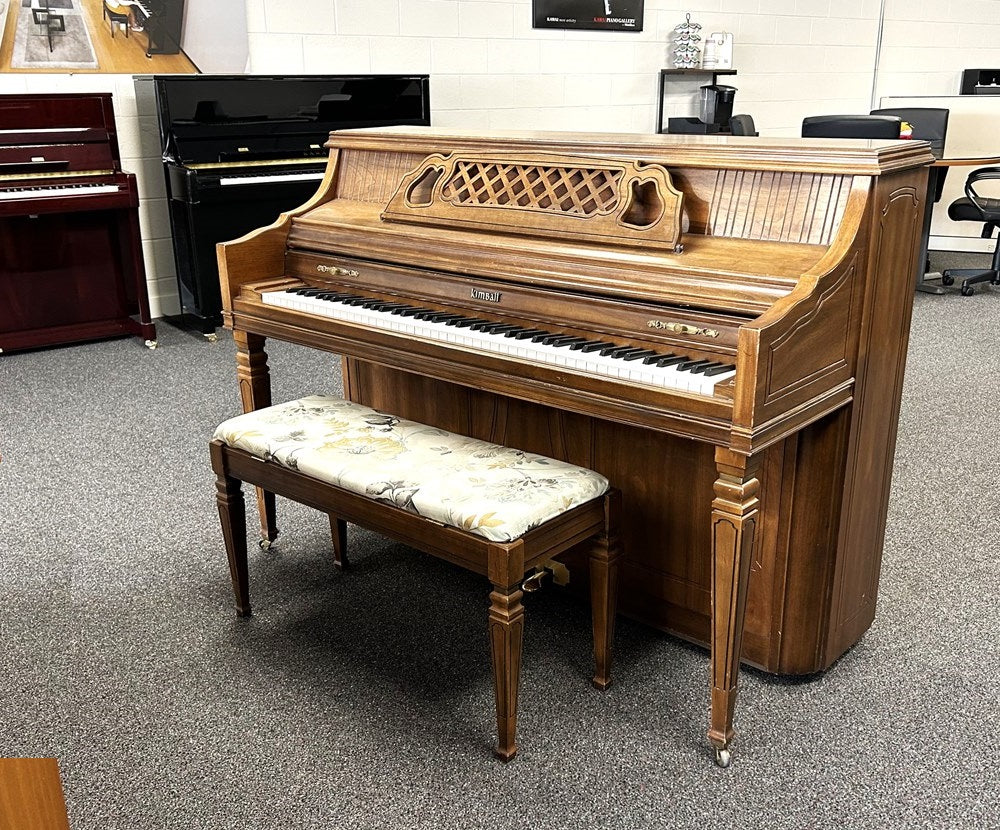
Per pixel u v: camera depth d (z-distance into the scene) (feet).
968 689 6.57
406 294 7.40
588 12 21.25
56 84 15.76
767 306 5.52
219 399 12.89
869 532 6.70
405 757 5.90
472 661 6.96
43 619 7.55
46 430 11.73
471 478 6.00
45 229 14.94
